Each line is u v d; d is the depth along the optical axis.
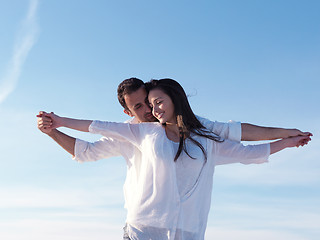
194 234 3.03
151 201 3.01
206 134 3.17
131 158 3.25
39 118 3.17
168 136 3.16
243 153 3.19
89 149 3.35
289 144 3.23
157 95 3.13
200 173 3.08
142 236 2.98
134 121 3.62
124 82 3.52
